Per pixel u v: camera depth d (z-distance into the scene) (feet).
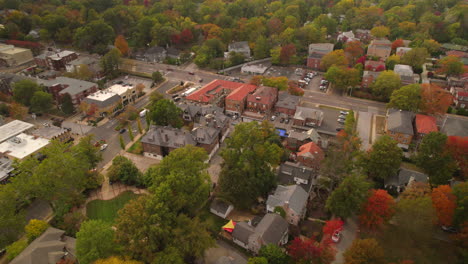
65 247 257.34
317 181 343.87
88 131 436.76
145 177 333.42
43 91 485.97
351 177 275.80
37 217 305.53
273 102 494.59
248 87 508.94
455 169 313.53
